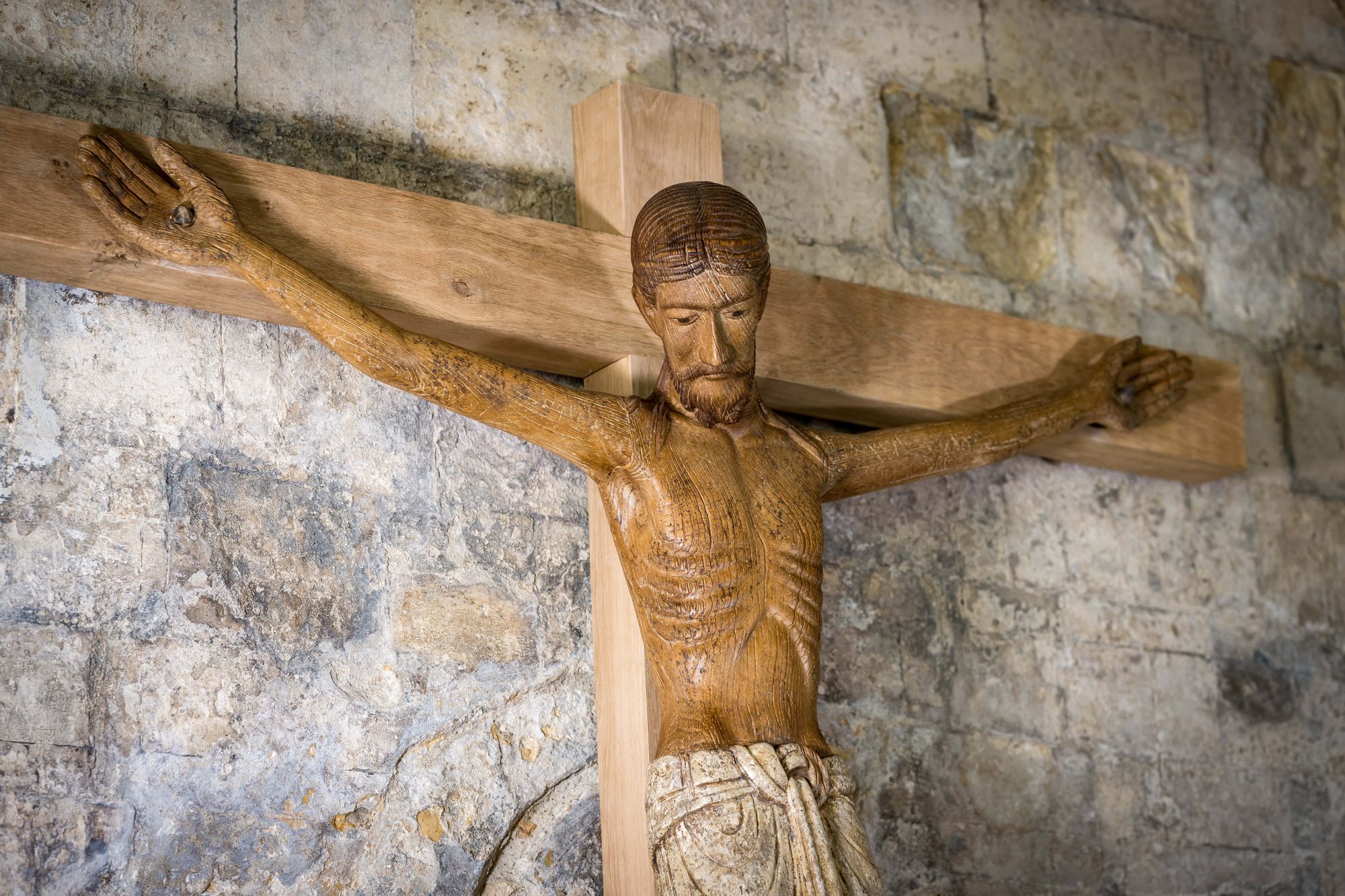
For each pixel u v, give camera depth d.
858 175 4.88
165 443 3.72
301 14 4.17
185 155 3.62
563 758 3.97
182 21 4.02
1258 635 5.12
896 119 5.00
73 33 3.89
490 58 4.41
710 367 3.65
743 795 3.45
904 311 4.50
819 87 4.89
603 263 4.07
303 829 3.65
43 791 3.43
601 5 4.62
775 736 3.58
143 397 3.72
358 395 3.96
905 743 4.45
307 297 3.49
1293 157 5.73
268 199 3.70
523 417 3.69
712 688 3.61
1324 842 5.00
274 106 4.08
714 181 4.29
